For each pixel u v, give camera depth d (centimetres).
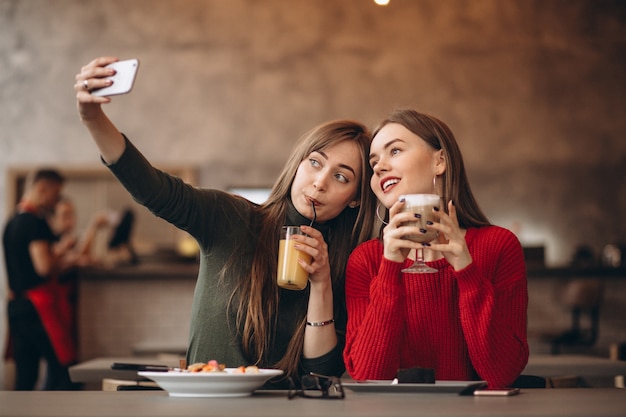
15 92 849
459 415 134
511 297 206
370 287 200
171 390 168
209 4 867
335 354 211
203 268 222
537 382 227
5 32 855
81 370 304
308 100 860
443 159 219
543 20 887
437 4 878
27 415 139
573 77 884
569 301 711
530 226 867
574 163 877
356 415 135
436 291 206
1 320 818
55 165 839
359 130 229
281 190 228
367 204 228
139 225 822
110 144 199
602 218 874
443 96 871
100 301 731
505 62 878
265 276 217
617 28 893
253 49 863
